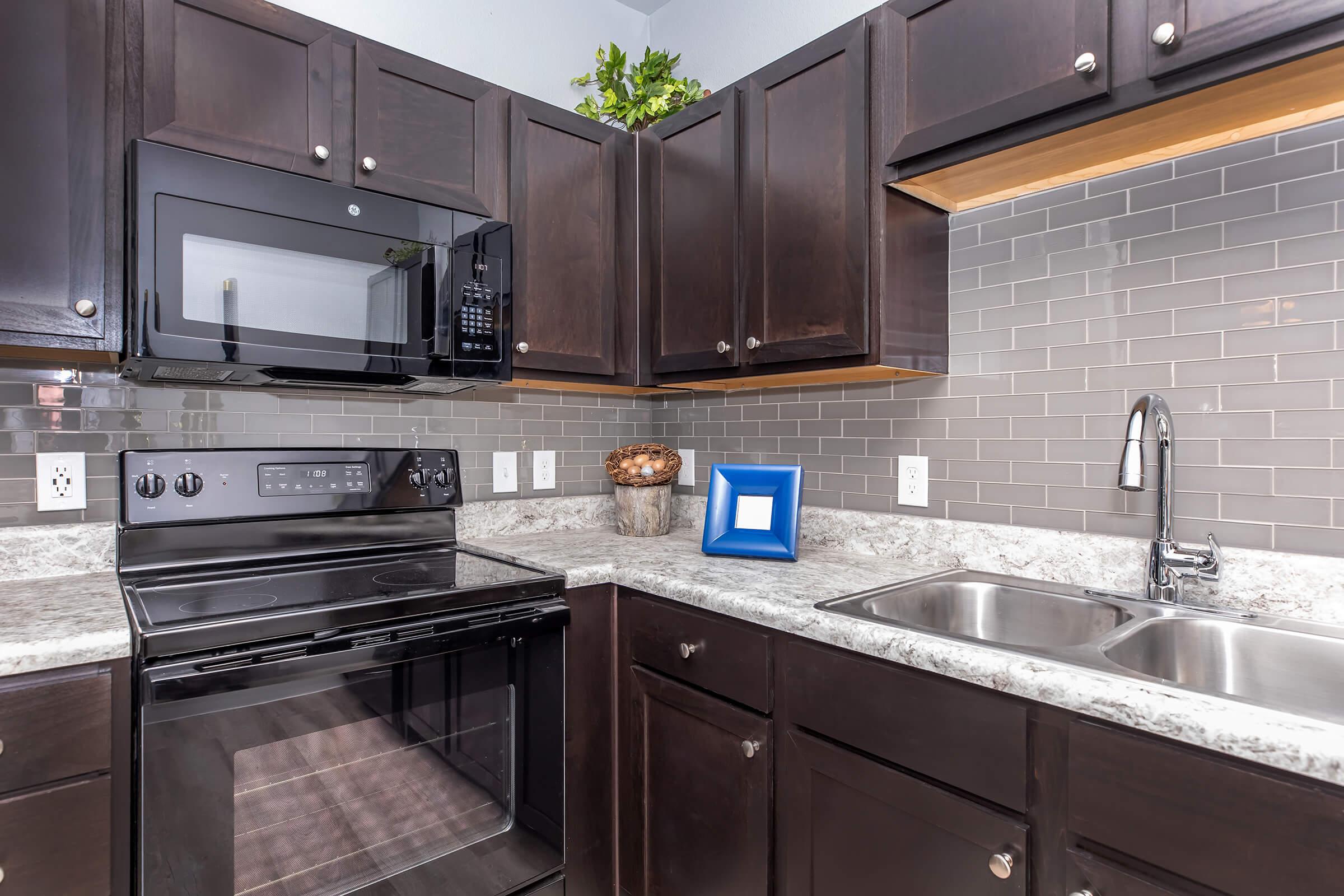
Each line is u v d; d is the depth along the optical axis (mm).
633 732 1514
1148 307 1274
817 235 1462
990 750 922
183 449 1478
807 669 1159
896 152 1330
